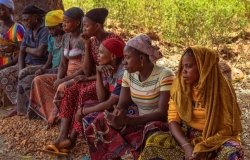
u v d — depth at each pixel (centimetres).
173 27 903
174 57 841
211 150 364
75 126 473
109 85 470
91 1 1035
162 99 410
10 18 627
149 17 981
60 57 566
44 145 514
